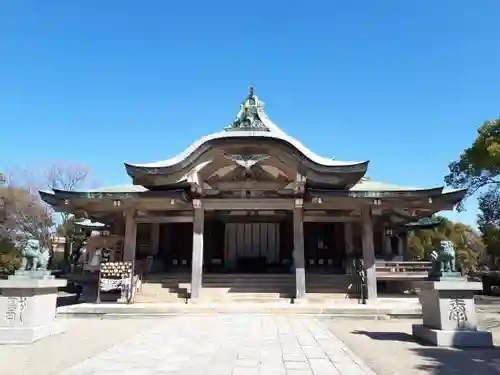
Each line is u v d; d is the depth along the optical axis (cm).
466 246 5069
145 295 2028
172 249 2655
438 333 1034
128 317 1655
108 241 2736
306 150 2238
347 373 731
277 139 1956
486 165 2322
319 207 2161
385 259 2620
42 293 1162
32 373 747
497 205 3284
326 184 2041
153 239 2641
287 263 2631
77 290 2522
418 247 4400
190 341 1050
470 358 885
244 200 2144
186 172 1984
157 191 2045
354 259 2253
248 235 2762
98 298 1895
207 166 2055
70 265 3709
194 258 2009
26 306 1110
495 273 3400
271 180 2153
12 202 3791
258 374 720
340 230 2630
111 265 1941
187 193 2088
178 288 2088
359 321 1581
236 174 2139
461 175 2675
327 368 767
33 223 3925
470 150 2388
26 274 1134
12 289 1112
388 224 2641
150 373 724
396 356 909
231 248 2742
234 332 1202
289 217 2669
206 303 1895
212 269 2659
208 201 2142
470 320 1052
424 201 2003
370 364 830
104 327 1388
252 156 1998
